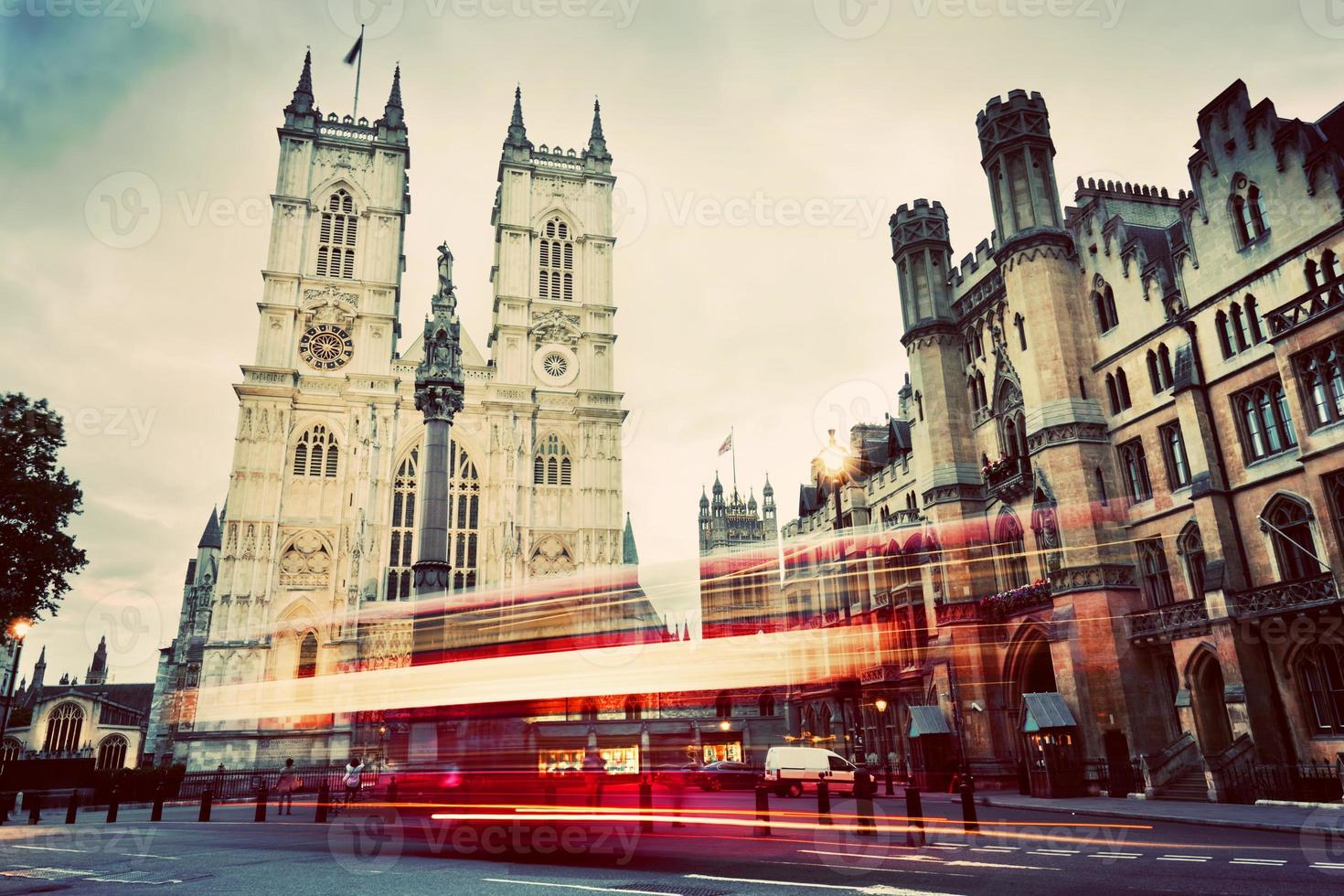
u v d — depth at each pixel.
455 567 74.38
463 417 78.81
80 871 13.62
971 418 42.81
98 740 88.12
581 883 11.87
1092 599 31.42
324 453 72.94
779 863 14.01
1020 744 35.25
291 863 14.51
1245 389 27.47
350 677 66.31
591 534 78.56
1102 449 33.88
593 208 90.19
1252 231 27.77
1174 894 10.71
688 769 44.12
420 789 18.84
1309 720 24.30
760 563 75.69
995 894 10.75
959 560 40.25
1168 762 27.03
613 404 83.38
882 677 48.06
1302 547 25.17
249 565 67.75
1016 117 38.06
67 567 33.91
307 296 76.31
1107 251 34.50
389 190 81.81
